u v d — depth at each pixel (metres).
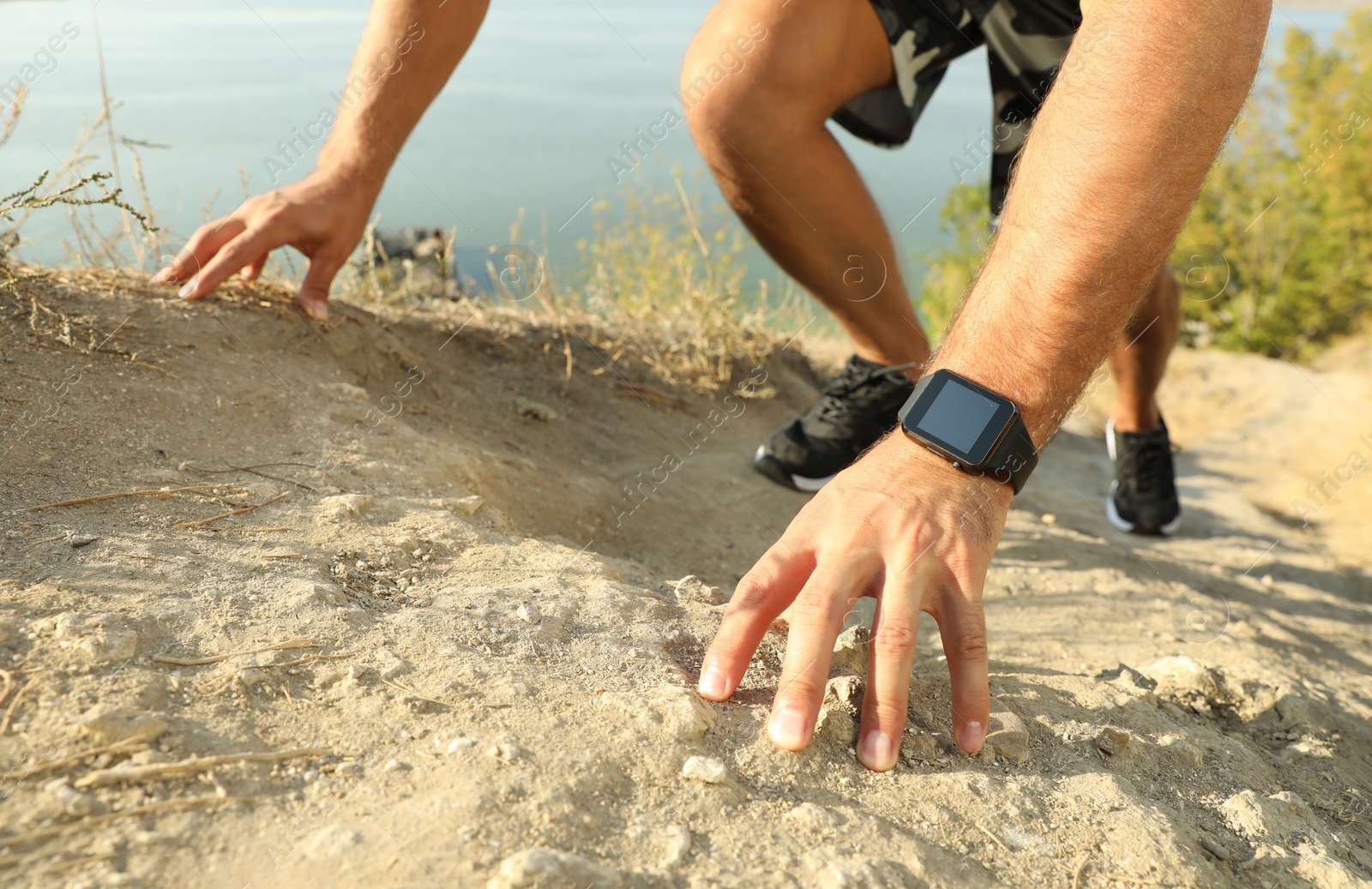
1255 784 1.40
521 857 0.88
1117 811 1.19
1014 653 1.93
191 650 1.17
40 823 0.86
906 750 1.26
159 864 0.84
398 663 1.24
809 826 1.06
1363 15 11.58
